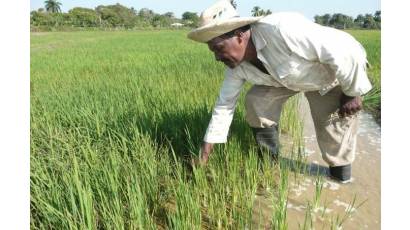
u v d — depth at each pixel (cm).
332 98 280
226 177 288
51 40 2405
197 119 353
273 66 254
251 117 312
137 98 399
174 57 948
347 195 291
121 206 231
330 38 235
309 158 358
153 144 305
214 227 250
